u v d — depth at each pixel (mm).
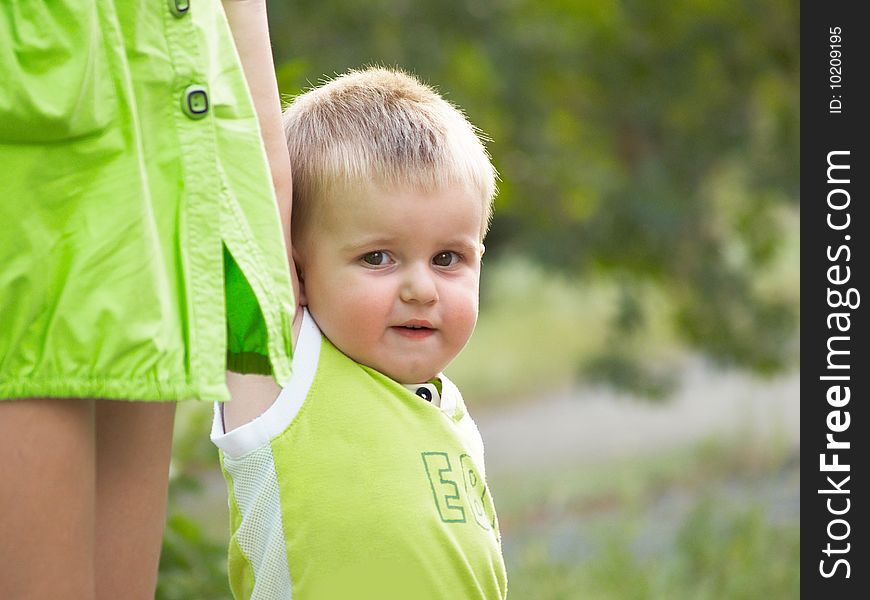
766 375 16047
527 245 15711
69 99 2961
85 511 3061
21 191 2951
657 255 15445
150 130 3135
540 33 15047
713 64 15523
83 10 2992
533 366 27828
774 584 12477
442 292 3760
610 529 14750
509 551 14445
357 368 3707
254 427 3551
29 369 2959
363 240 3693
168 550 5543
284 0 12164
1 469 2941
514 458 20828
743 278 15812
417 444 3645
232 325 3383
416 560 3492
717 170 15828
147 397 2967
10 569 2955
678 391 16453
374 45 12875
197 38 3211
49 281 2975
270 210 3277
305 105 3973
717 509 14812
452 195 3752
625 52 15445
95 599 3584
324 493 3512
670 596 12352
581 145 15484
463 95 14156
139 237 3018
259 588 3545
